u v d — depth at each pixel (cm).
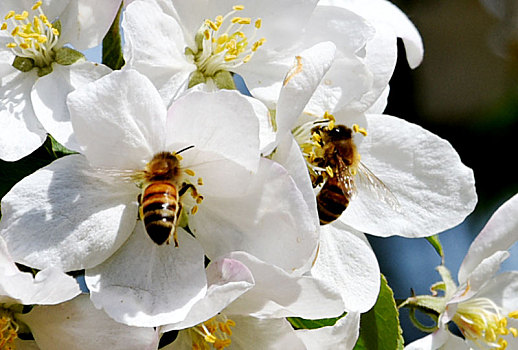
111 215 32
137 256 32
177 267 32
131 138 31
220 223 32
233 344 33
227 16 33
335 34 33
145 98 31
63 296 31
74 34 33
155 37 32
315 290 32
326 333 33
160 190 32
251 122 31
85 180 32
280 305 32
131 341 31
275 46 33
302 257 32
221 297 31
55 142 33
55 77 33
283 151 32
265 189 32
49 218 31
